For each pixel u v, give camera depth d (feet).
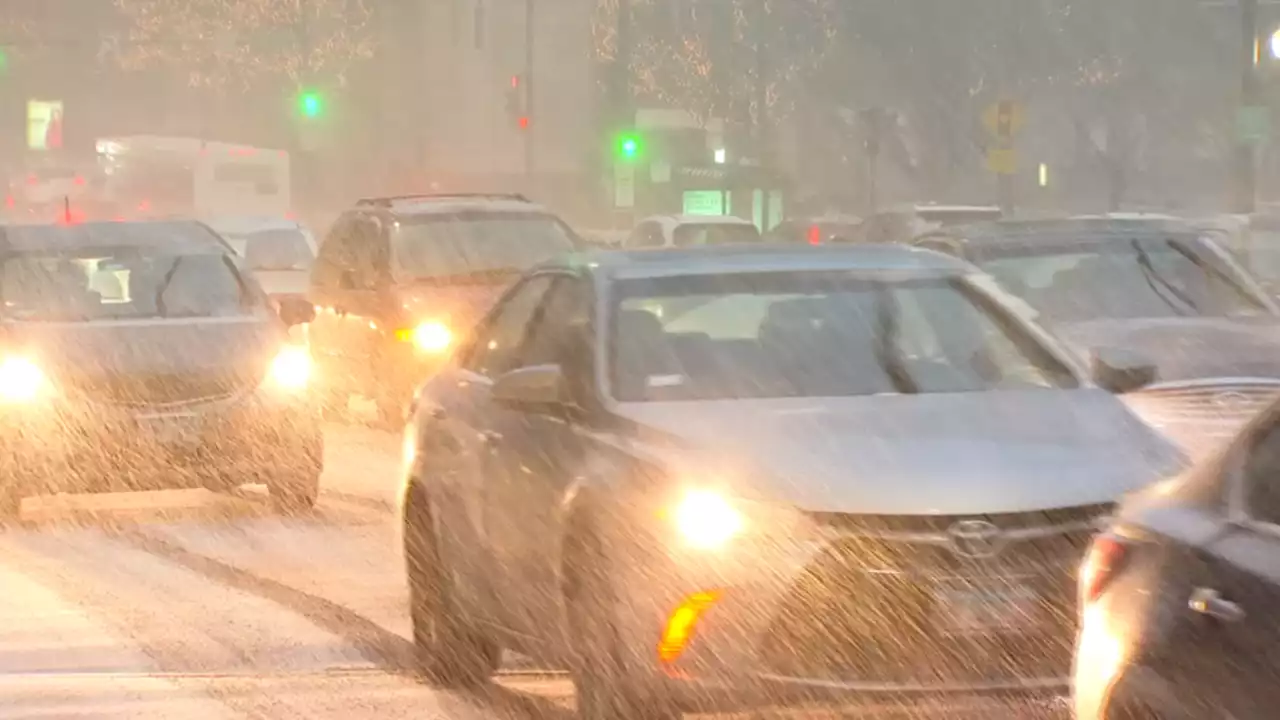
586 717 53.16
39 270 108.47
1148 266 100.73
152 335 102.01
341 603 78.07
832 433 52.42
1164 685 36.09
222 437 100.27
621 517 51.16
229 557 89.76
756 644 48.80
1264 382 83.35
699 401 55.93
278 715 59.77
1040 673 48.85
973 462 50.31
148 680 64.75
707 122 501.15
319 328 152.66
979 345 60.90
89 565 87.86
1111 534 39.24
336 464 126.21
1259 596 33.88
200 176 365.20
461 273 142.00
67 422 98.17
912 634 48.42
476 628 62.90
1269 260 232.53
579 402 57.16
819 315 60.54
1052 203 476.95
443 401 66.85
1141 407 82.58
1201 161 473.67
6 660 68.13
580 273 62.34
